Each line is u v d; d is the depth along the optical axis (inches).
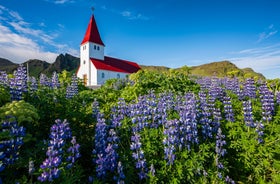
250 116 261.1
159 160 207.9
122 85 585.6
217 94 367.6
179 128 221.8
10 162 169.0
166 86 471.2
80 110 320.8
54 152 159.6
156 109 276.2
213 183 195.0
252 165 225.0
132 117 261.1
